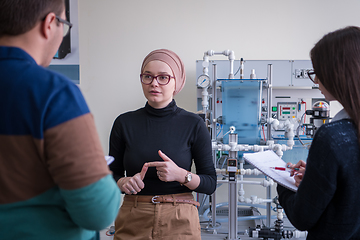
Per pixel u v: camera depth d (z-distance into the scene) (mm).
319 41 817
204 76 2523
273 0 3078
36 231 537
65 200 520
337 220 750
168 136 1221
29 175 515
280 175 1066
